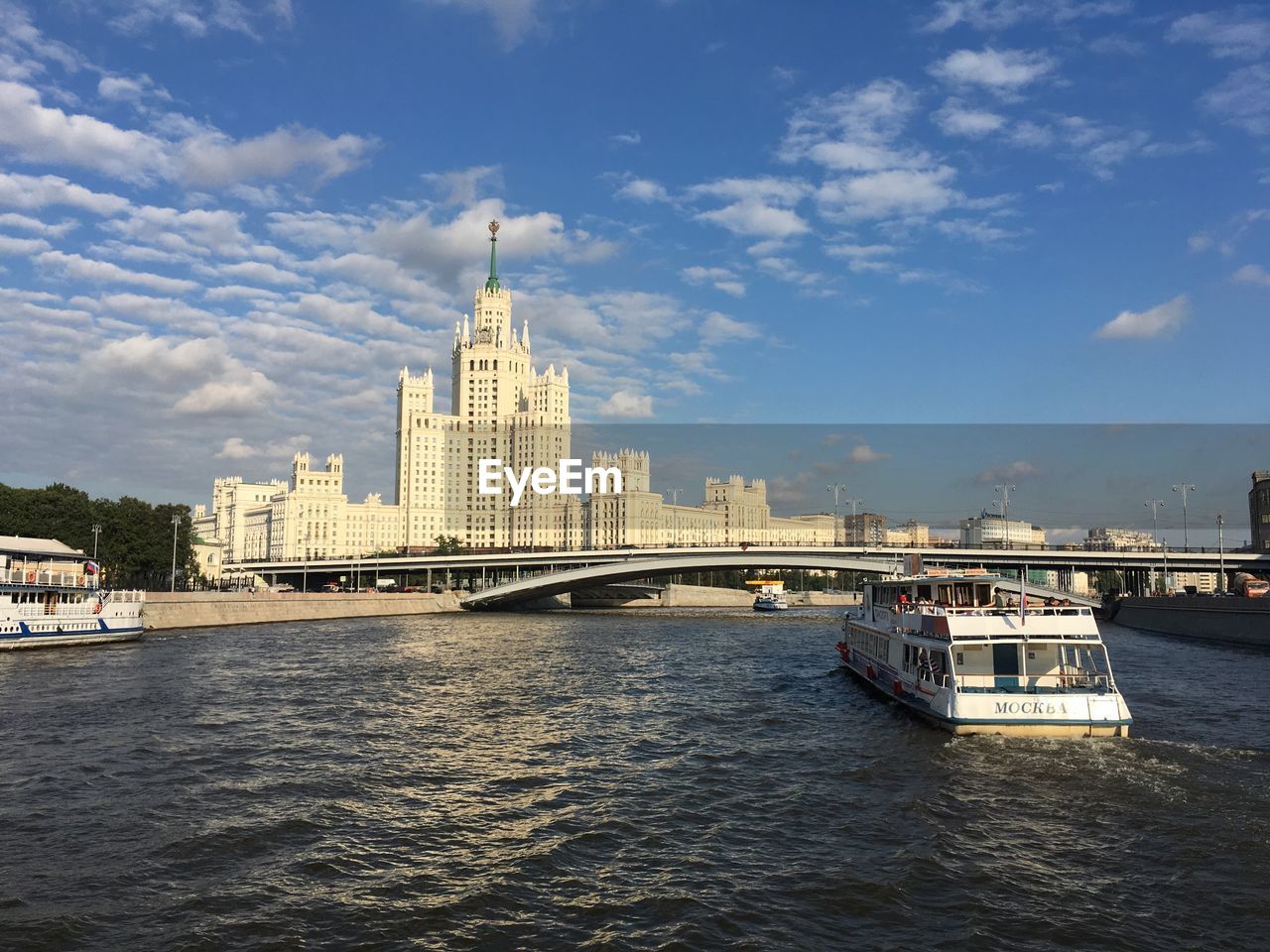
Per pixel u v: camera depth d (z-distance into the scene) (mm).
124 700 52031
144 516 150000
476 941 20547
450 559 196875
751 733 44594
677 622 143500
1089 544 173375
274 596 133500
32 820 29188
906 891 23578
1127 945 20438
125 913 22031
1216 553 144125
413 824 29312
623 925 21391
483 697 55844
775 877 24594
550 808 31234
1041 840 27609
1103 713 40812
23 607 79688
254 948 20172
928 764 37000
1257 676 65125
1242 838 27656
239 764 37188
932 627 45656
